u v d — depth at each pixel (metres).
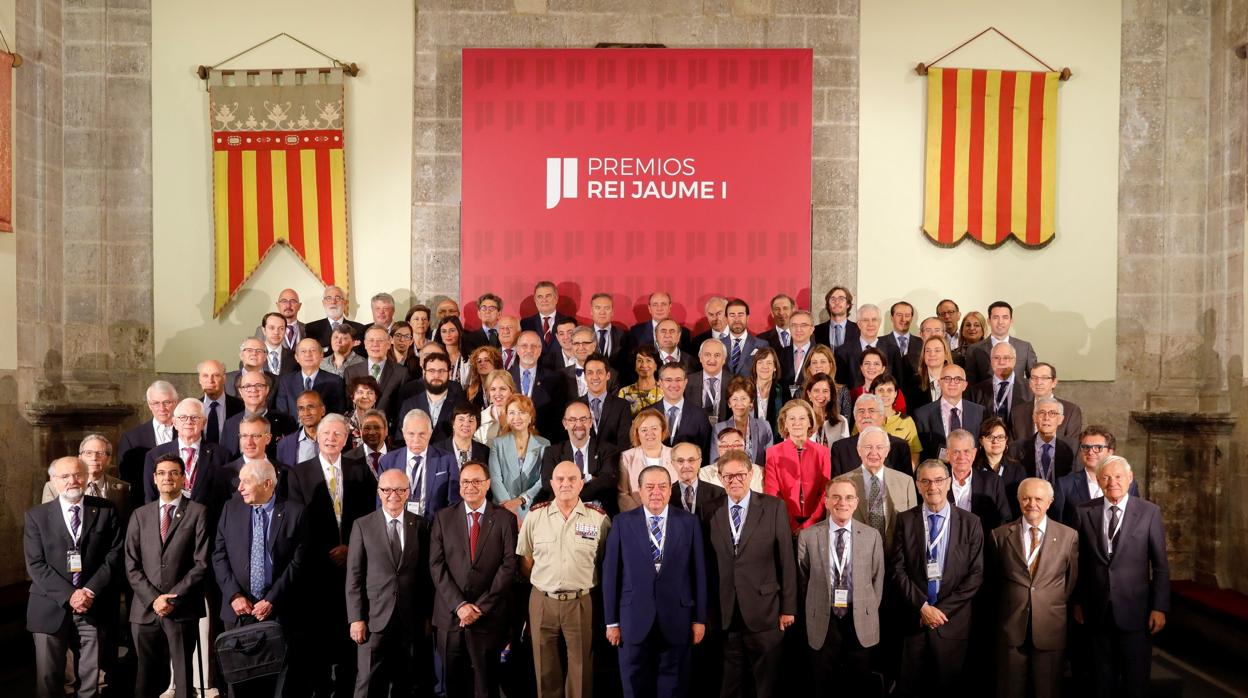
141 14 9.40
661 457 6.29
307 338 7.40
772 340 8.54
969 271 9.46
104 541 5.86
